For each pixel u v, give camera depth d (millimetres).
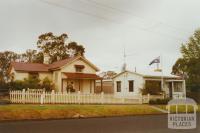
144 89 39625
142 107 28375
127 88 44250
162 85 41969
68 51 62625
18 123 17328
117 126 16828
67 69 43281
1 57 59406
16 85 35125
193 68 45969
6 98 28891
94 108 24781
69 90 41188
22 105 24141
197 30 46625
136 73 42750
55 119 20219
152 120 20453
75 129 15195
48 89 39938
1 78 46406
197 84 45719
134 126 16922
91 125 17016
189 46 47031
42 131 14250
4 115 19391
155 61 42656
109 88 52500
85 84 44625
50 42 61906
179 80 43438
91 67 45688
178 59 62469
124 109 26297
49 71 44406
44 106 23453
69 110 22875
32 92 28812
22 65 43188
